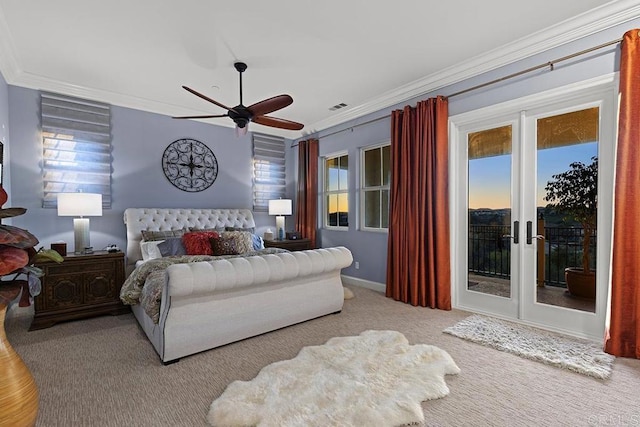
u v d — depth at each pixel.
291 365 2.23
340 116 5.05
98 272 3.41
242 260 2.63
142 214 4.23
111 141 4.20
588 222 2.77
